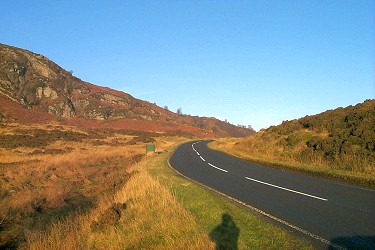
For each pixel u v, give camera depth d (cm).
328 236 691
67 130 6141
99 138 5669
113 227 895
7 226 1101
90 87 13612
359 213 870
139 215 939
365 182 1376
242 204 1010
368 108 2386
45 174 2086
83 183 1894
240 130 16638
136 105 13175
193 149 4031
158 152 3531
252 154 2816
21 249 868
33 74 11112
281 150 2520
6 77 10006
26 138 4581
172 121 12738
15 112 7450
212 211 916
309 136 2433
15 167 2339
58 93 10881
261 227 761
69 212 1227
